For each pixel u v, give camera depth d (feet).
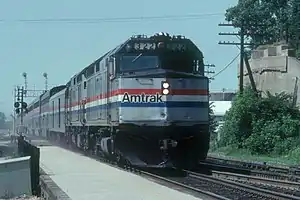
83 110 168.96
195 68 119.03
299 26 277.23
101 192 83.56
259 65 229.04
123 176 106.83
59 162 142.20
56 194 71.97
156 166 116.88
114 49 124.47
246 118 208.95
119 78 114.01
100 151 147.95
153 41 118.42
